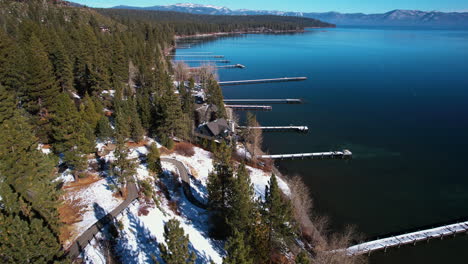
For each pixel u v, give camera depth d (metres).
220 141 66.62
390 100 108.62
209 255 33.12
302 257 23.30
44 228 20.02
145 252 31.20
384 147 73.88
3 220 18.17
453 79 133.88
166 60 123.81
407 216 49.66
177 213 40.06
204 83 103.00
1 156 29.48
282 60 195.00
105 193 39.91
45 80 50.97
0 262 18.11
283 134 81.69
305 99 112.00
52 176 33.62
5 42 53.25
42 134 48.09
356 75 148.38
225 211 35.22
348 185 58.12
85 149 40.34
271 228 31.80
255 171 58.00
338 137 79.62
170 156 56.44
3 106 37.88
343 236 42.56
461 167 64.50
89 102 54.56
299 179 55.53
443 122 88.06
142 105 63.03
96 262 28.36
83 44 79.19
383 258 40.88
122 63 84.31
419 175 61.72
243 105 104.00
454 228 44.91
